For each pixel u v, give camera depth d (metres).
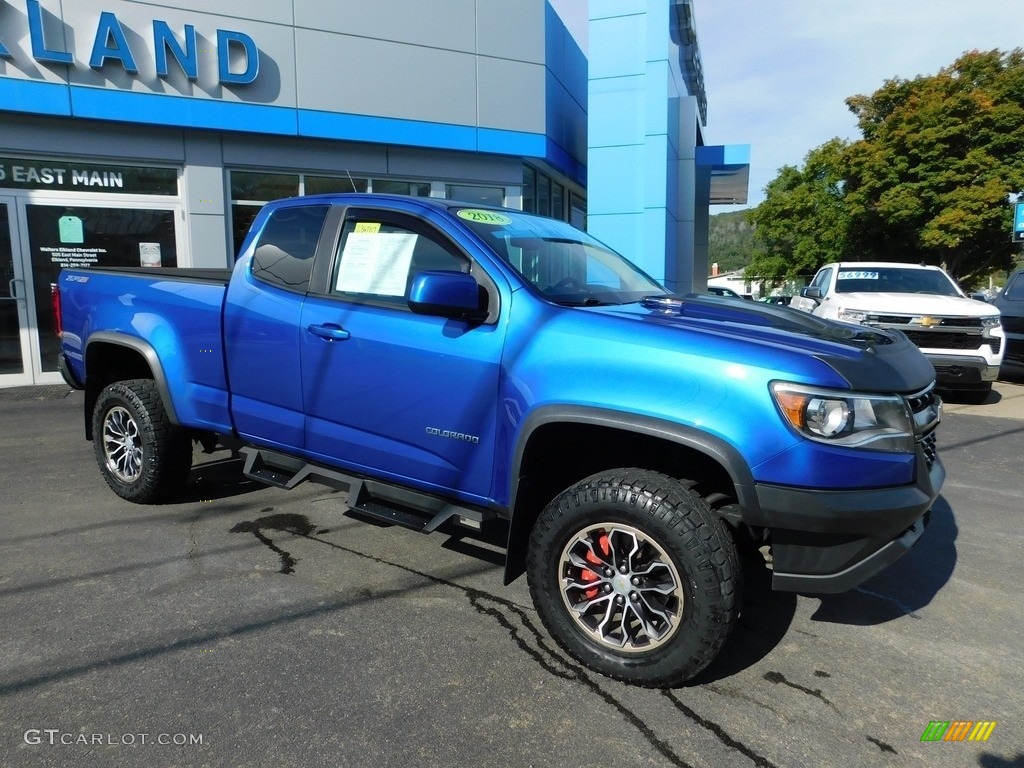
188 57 9.67
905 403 2.71
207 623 3.25
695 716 2.66
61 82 9.09
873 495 2.57
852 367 2.64
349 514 4.71
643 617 2.81
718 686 2.87
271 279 3.98
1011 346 10.69
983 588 3.80
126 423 4.75
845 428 2.55
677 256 15.95
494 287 3.19
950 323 8.49
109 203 9.77
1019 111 23.73
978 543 4.42
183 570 3.81
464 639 3.16
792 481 2.53
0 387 9.45
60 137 9.36
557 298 3.23
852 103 28.19
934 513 4.96
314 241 3.87
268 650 3.04
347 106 10.77
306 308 3.74
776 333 2.88
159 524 4.48
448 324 3.24
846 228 29.59
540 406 2.91
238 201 10.55
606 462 3.20
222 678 2.82
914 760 2.44
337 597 3.54
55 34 9.02
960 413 8.46
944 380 8.58
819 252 36.34
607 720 2.62
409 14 11.06
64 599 3.46
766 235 41.72
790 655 3.12
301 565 3.91
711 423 2.61
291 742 2.46
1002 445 6.87
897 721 2.65
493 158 12.23
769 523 2.58
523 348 3.01
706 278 21.97
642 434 2.79
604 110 13.32
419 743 2.47
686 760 2.42
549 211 15.43
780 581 2.68
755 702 2.76
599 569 2.87
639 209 13.30
